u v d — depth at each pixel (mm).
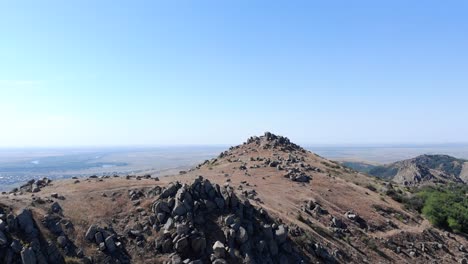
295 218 50844
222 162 87250
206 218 40500
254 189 61250
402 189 96062
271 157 88062
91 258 33531
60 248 33312
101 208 39844
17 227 33250
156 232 37906
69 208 38594
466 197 98000
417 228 63406
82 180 49594
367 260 48031
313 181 71625
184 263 34719
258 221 43062
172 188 42875
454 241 63188
